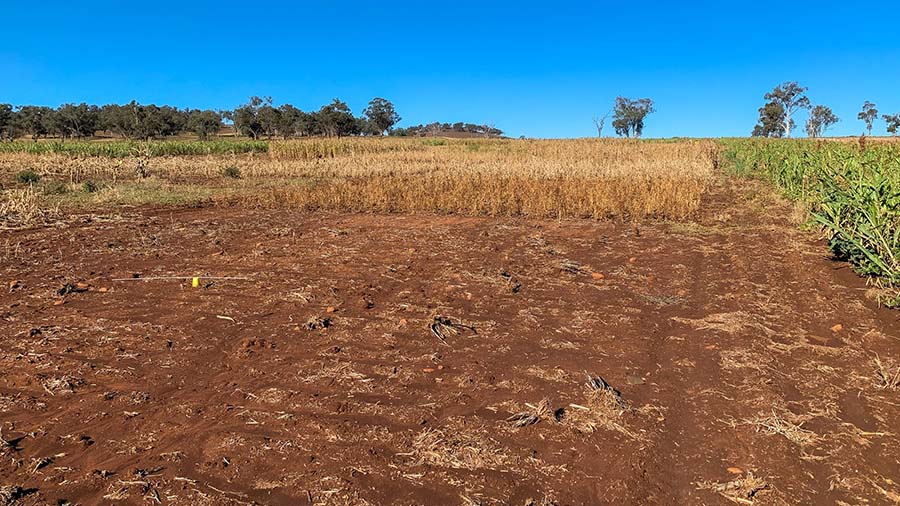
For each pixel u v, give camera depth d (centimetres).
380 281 687
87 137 8612
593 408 380
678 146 3638
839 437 346
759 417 368
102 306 587
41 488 301
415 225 1098
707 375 429
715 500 293
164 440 347
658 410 380
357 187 1547
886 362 447
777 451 332
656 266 764
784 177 1544
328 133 8688
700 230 1020
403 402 391
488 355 469
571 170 2095
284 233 1000
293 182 1927
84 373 436
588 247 891
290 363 453
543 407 372
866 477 309
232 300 609
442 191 1453
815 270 716
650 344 490
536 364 450
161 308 582
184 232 1004
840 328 513
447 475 312
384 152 3844
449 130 13062
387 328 528
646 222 1124
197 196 1511
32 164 2214
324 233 1006
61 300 603
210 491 299
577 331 522
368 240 938
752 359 451
